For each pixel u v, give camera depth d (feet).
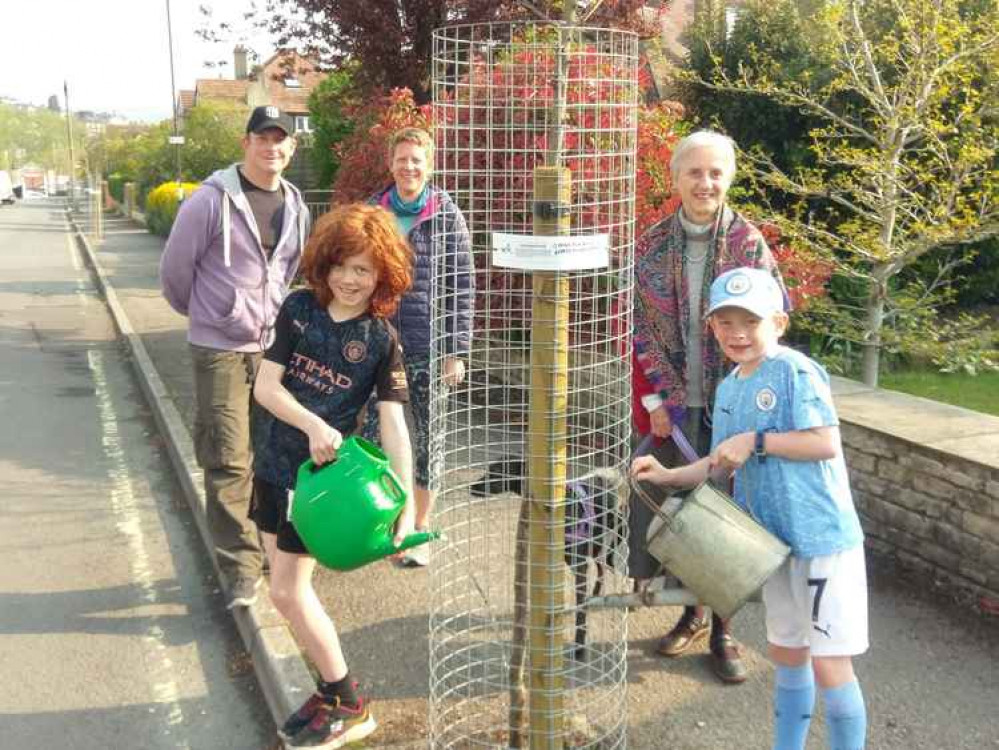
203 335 14.92
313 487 9.48
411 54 33.50
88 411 28.35
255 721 12.64
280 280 15.47
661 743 11.05
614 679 11.71
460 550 14.56
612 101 10.66
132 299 48.67
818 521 9.22
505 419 11.84
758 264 11.90
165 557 17.85
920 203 21.08
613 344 12.68
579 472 11.63
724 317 9.47
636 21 31.09
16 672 13.76
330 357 10.52
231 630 15.07
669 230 12.29
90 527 19.29
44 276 62.95
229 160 102.53
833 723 9.29
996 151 21.75
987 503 13.76
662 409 12.44
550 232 8.99
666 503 9.59
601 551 11.48
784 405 9.31
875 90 22.66
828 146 22.50
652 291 12.30
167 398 27.09
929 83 20.18
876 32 23.63
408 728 11.39
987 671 12.48
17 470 22.80
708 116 31.24
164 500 20.85
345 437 10.72
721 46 30.89
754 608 14.60
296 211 15.65
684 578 9.26
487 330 11.77
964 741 11.02
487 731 11.04
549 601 9.45
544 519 9.36
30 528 19.20
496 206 14.19
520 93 11.28
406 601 14.78
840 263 22.17
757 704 11.91
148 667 13.96
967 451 14.24
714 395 12.21
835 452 9.19
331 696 11.15
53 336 40.52
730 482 11.23
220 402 14.84
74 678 13.62
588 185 11.70
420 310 15.20
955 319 28.48
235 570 14.82
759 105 29.60
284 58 37.45
